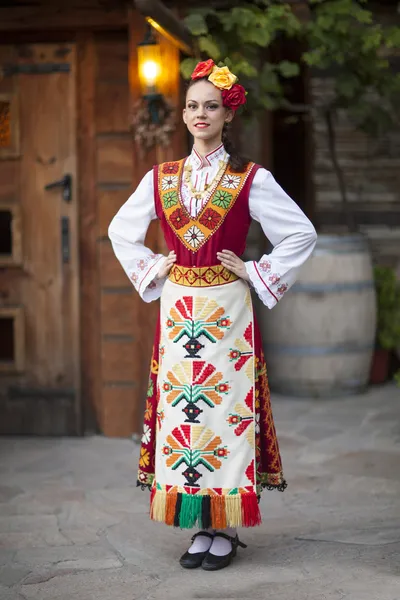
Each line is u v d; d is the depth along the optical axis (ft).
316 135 24.82
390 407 20.84
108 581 11.02
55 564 11.61
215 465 10.93
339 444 17.58
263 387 11.32
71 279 18.10
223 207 10.84
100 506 13.97
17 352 18.34
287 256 11.00
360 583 10.71
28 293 18.26
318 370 21.72
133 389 18.10
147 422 11.57
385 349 23.57
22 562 11.68
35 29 17.44
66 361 18.29
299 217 11.00
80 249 18.08
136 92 17.06
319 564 11.39
